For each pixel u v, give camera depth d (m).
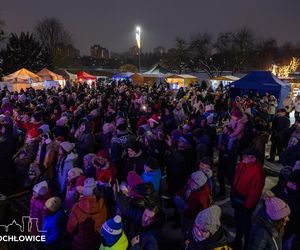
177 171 5.92
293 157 6.36
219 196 7.24
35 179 6.48
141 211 3.97
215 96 19.50
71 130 8.77
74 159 5.80
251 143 6.72
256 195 4.71
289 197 4.38
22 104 12.72
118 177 6.13
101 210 4.13
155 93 19.98
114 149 6.24
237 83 21.56
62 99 14.12
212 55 77.19
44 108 11.73
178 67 74.69
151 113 10.48
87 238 4.02
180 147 5.99
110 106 10.88
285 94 20.94
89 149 6.57
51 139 6.82
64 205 5.13
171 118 10.05
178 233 5.74
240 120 7.08
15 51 53.53
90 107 12.38
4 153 7.75
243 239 5.53
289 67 61.00
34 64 54.69
